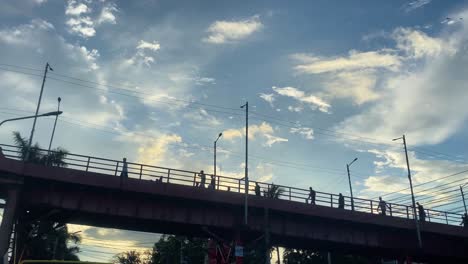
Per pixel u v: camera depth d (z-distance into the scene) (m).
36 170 34.56
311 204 41.88
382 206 44.69
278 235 42.53
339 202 43.12
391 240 45.53
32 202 35.56
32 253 59.72
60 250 73.06
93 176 35.91
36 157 41.72
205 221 39.94
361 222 43.22
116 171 36.72
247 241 46.41
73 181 35.28
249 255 51.56
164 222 39.53
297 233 42.47
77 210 36.44
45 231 42.06
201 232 43.72
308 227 43.06
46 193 36.03
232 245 42.09
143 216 38.06
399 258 52.81
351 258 71.25
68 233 67.38
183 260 76.19
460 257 48.25
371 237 45.00
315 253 74.12
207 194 38.88
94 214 37.47
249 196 40.22
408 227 45.09
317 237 43.09
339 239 43.75
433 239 47.16
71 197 36.53
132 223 41.00
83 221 40.91
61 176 35.06
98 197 37.22
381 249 47.16
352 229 44.59
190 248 76.56
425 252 46.47
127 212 37.72
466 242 48.47
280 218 42.44
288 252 76.00
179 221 39.09
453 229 46.88
